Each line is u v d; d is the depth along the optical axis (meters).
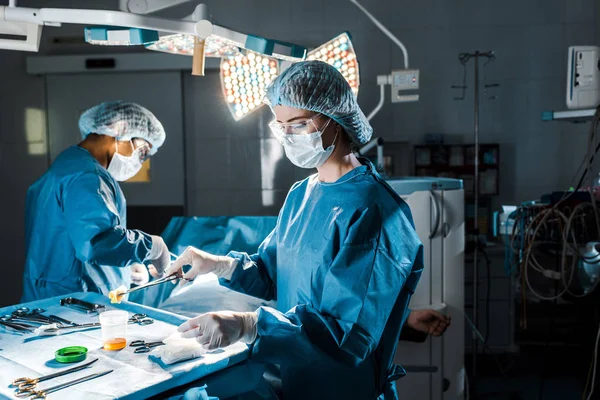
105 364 1.06
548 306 3.62
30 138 3.96
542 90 3.81
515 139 3.86
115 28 1.42
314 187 1.35
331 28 3.87
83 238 1.67
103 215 1.68
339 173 1.31
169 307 1.64
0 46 1.44
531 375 3.29
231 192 4.01
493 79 3.85
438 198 2.14
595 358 2.45
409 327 2.13
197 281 1.75
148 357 1.09
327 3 3.87
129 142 1.98
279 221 1.44
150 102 3.92
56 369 1.04
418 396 2.22
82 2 3.92
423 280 2.16
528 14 3.79
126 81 3.92
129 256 1.70
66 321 1.31
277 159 3.96
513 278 3.49
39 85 3.94
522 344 3.72
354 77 1.92
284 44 1.49
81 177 1.75
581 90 2.62
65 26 3.91
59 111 3.95
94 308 1.40
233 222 1.95
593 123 2.36
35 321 1.31
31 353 1.12
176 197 3.98
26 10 1.37
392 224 1.19
